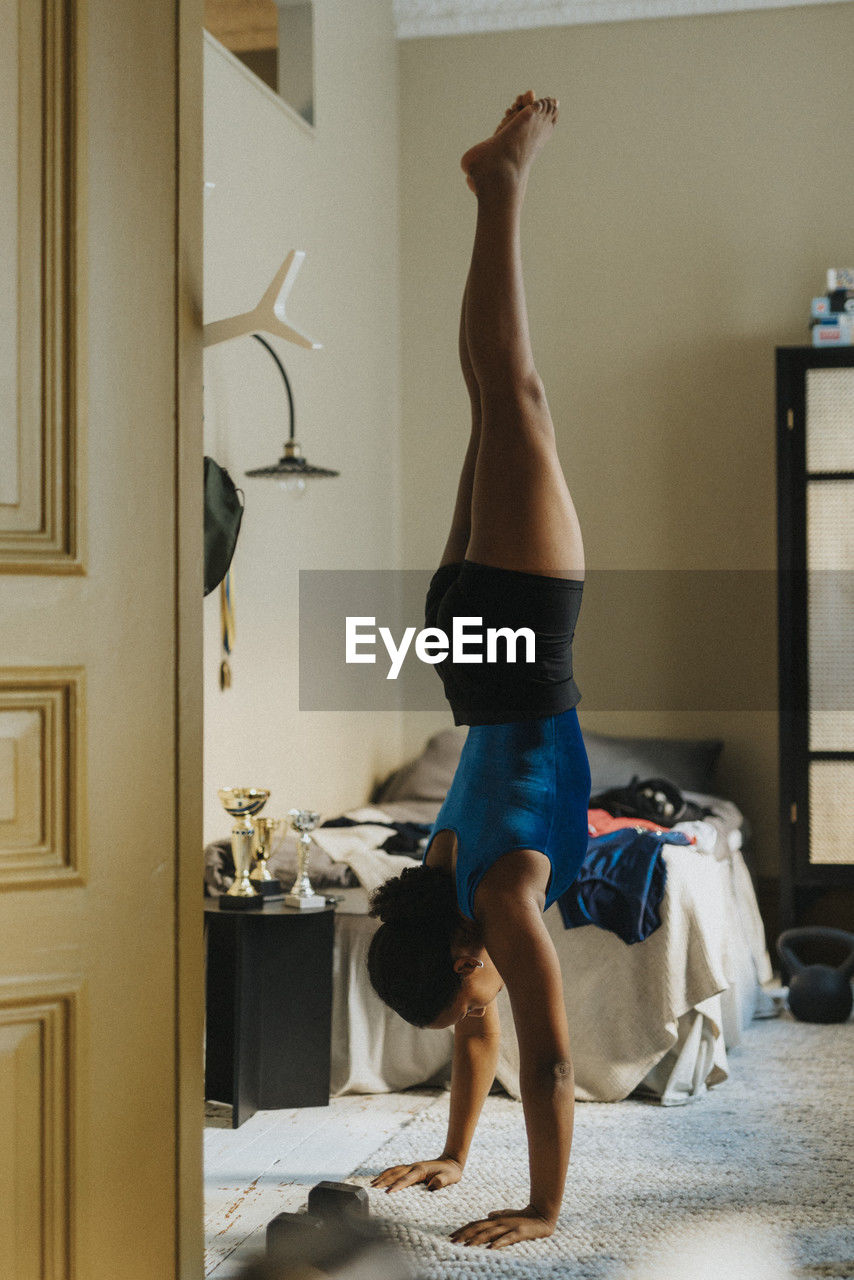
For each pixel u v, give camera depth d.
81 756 1.60
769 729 5.17
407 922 2.18
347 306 4.92
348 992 3.38
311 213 4.52
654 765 4.89
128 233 1.67
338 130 4.82
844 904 4.93
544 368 5.40
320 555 4.61
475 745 2.17
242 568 3.92
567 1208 2.50
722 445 5.23
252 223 3.99
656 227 5.30
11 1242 1.54
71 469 1.60
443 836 2.27
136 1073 1.66
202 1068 1.77
